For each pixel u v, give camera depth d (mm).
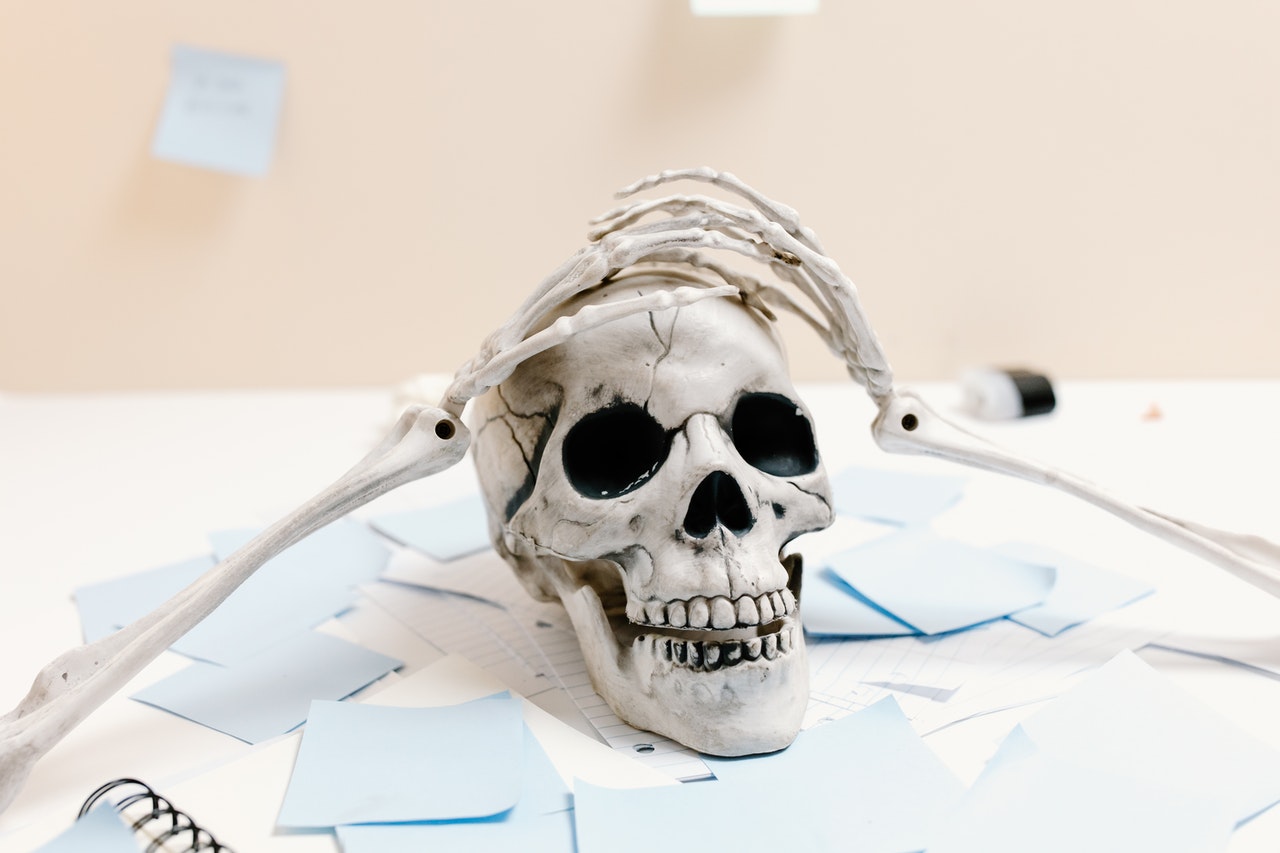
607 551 608
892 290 1081
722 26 1025
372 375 1104
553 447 614
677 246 597
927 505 823
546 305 609
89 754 612
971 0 1028
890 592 713
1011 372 996
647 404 608
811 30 1028
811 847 554
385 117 1049
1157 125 1054
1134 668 633
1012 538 780
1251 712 618
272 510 841
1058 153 1059
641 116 1044
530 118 1046
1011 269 1080
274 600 722
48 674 605
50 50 1039
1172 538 658
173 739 620
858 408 1017
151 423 1017
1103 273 1084
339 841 559
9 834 569
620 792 576
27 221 1070
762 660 595
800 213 1061
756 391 620
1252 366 1106
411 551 789
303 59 1038
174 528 819
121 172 1062
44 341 1097
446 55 1036
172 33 1035
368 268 1080
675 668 595
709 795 575
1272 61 1039
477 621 704
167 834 562
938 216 1066
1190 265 1082
